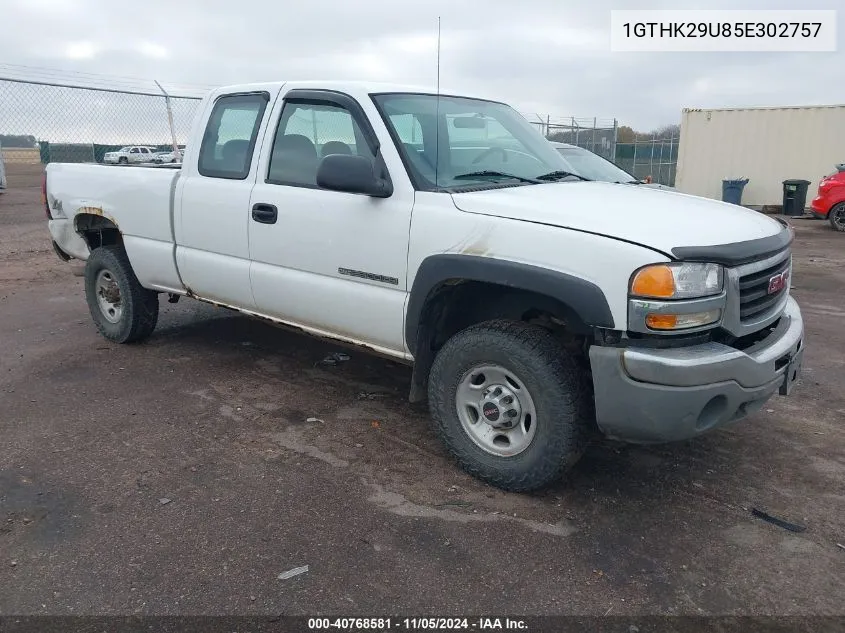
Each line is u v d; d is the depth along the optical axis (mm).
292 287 4148
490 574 2779
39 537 2971
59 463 3629
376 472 3596
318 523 3113
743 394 2990
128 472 3549
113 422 4156
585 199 3445
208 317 6609
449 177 3672
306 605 2580
